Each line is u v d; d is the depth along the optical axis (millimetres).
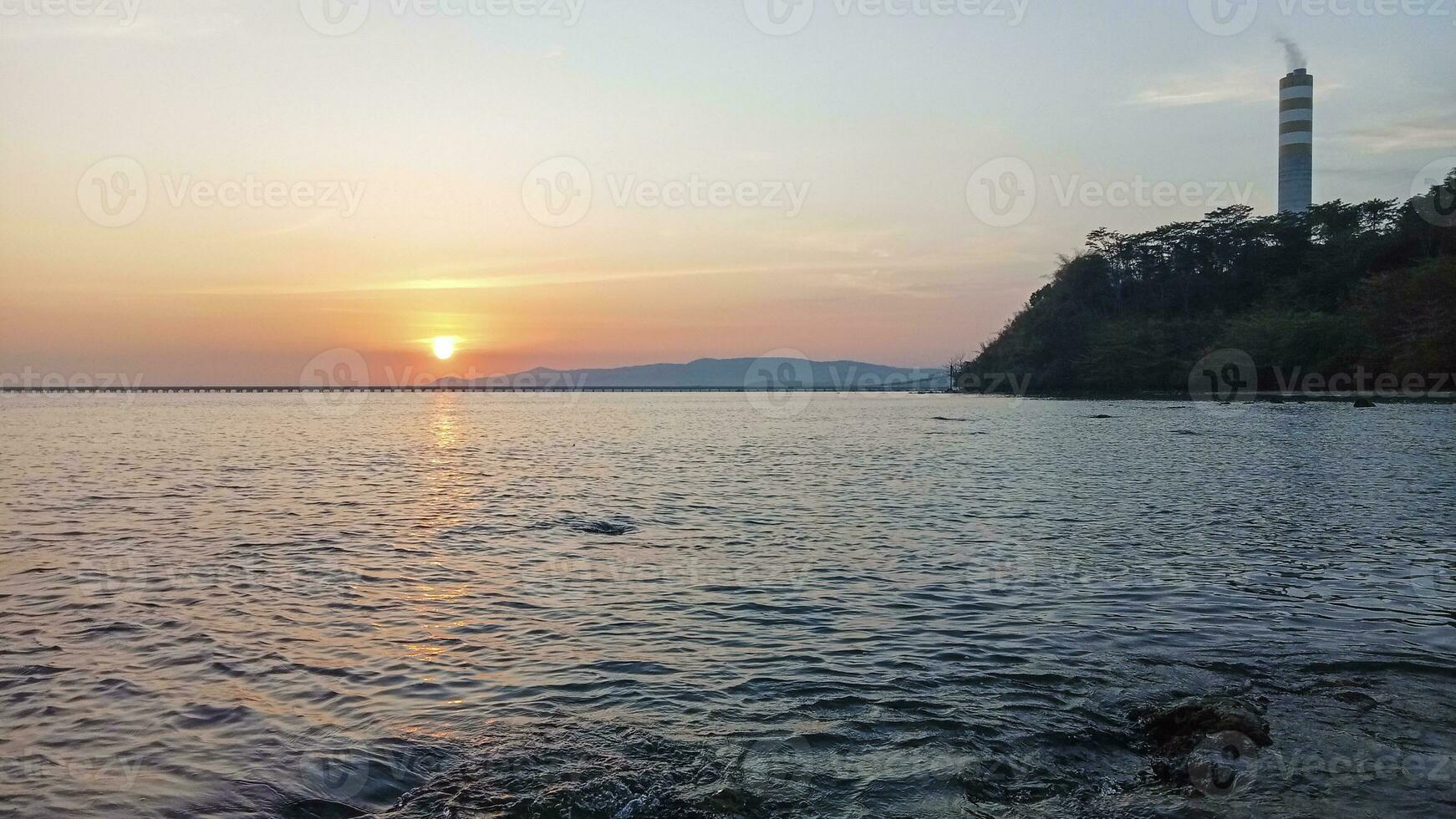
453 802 7988
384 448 54938
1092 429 67500
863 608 14844
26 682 11125
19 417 103375
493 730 9633
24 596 15695
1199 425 66688
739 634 13359
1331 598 15242
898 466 41062
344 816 7785
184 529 23344
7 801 7973
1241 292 146250
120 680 11219
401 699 10617
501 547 20812
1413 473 34156
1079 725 9656
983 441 57094
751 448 54156
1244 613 14289
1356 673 11195
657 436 68125
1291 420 68688
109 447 53938
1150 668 11461
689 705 10352
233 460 45500
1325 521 23531
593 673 11570
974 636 13109
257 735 9508
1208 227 153625
